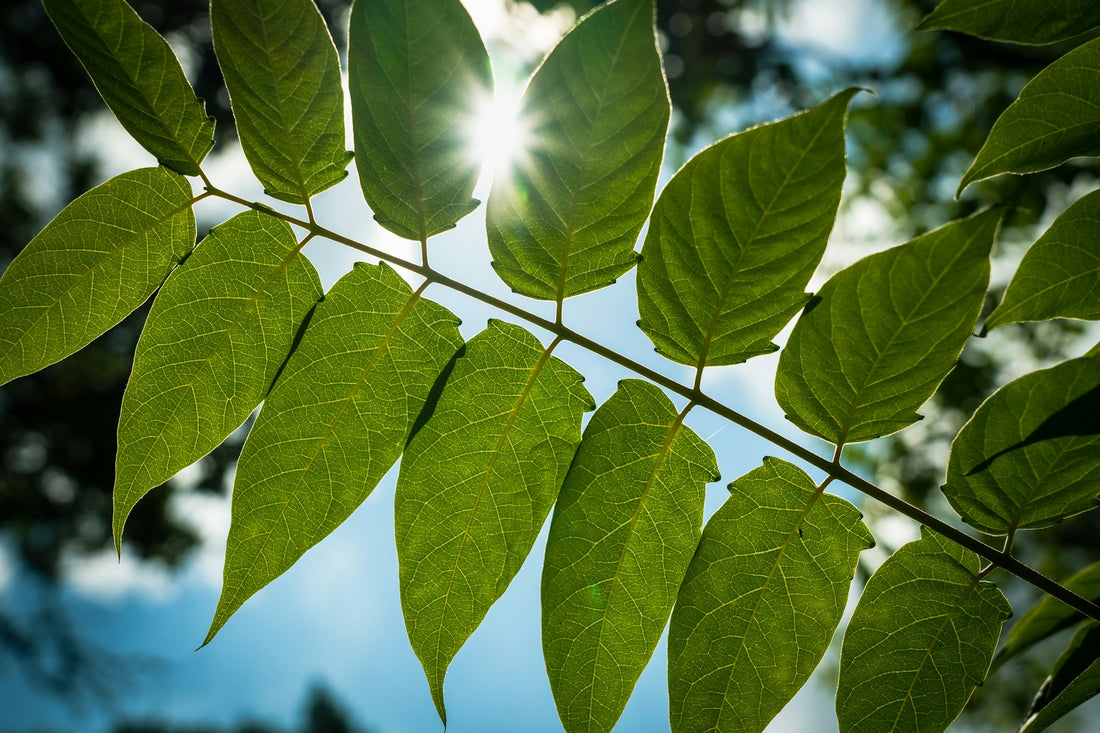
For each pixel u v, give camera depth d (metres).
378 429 0.36
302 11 0.34
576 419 0.36
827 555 0.36
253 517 0.35
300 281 0.36
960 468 0.35
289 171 0.35
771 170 0.33
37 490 2.55
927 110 1.65
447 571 0.36
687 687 0.35
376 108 0.34
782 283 0.34
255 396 0.36
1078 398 0.34
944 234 0.32
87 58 0.34
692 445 0.36
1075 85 0.34
